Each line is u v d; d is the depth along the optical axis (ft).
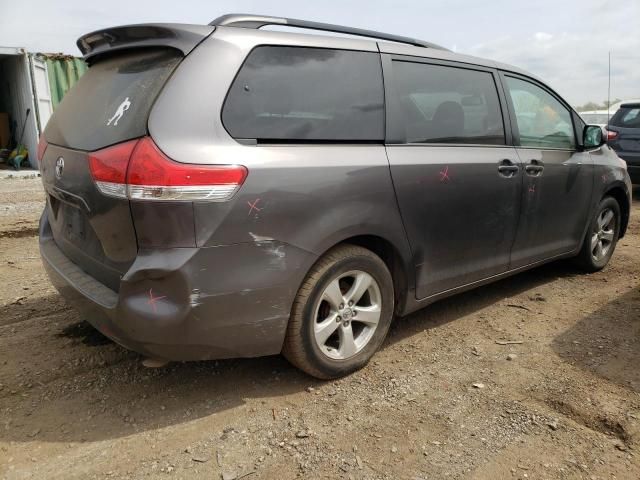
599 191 15.49
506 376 10.11
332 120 9.20
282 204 8.22
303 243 8.52
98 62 10.02
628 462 7.71
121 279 7.69
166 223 7.43
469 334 11.98
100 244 8.43
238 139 8.05
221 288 7.84
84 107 9.36
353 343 9.89
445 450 7.95
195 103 7.77
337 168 8.92
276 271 8.30
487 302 13.99
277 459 7.73
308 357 9.21
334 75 9.38
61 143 9.43
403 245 10.15
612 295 14.52
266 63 8.59
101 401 9.12
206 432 8.34
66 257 9.91
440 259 11.03
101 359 10.54
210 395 9.36
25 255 18.26
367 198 9.33
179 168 7.36
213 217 7.61
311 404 9.12
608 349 11.23
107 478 7.30
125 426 8.46
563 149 14.37
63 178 9.02
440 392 9.53
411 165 10.07
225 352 8.33
